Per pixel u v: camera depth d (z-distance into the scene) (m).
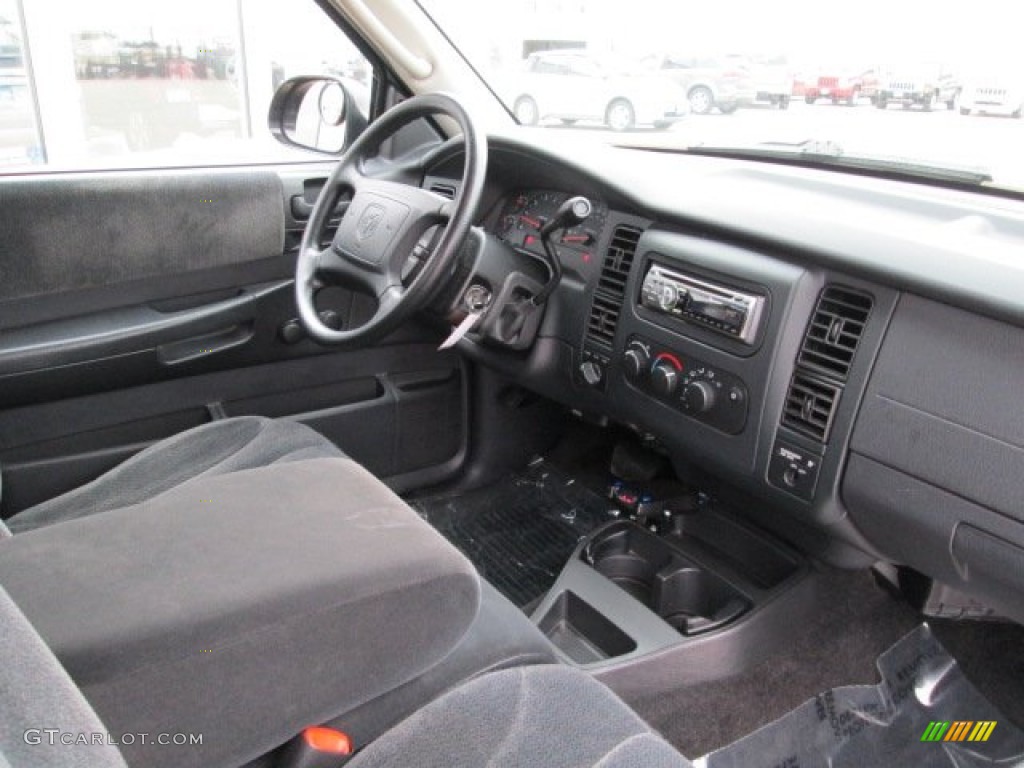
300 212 1.94
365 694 0.85
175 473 1.47
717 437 1.50
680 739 1.54
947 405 1.17
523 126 2.02
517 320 1.75
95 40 1.86
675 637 1.60
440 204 1.53
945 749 1.54
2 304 1.58
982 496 1.16
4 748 0.39
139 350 1.72
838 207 1.47
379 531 0.90
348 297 2.00
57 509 1.39
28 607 0.73
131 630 0.71
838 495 1.34
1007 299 1.09
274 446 1.52
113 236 1.68
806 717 1.59
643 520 1.91
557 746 0.86
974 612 1.81
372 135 1.71
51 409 1.67
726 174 1.74
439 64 1.98
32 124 1.84
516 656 1.02
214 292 1.84
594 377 1.73
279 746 0.84
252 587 0.77
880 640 1.77
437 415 2.16
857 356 1.26
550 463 2.28
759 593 1.71
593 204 1.73
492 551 1.98
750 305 1.37
